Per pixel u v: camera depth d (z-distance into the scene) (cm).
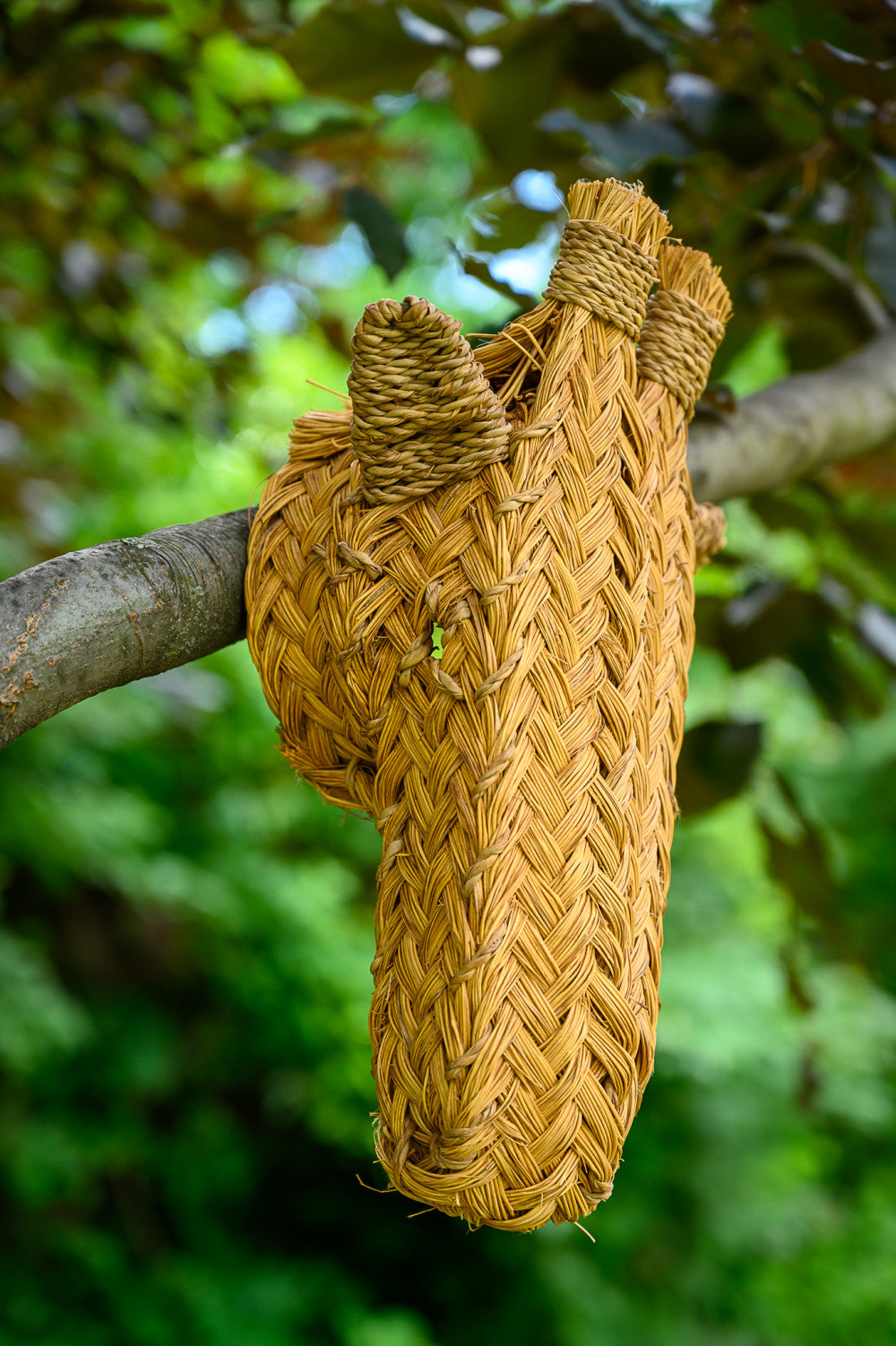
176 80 325
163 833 685
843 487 283
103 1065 718
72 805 583
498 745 180
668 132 211
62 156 342
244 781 712
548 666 181
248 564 186
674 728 187
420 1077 179
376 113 250
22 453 431
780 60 208
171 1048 750
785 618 257
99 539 536
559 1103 179
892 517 252
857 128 208
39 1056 647
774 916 782
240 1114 820
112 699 533
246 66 395
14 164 333
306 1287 745
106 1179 761
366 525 183
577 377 184
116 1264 706
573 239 185
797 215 221
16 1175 656
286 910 675
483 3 219
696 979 770
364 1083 654
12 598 181
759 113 212
